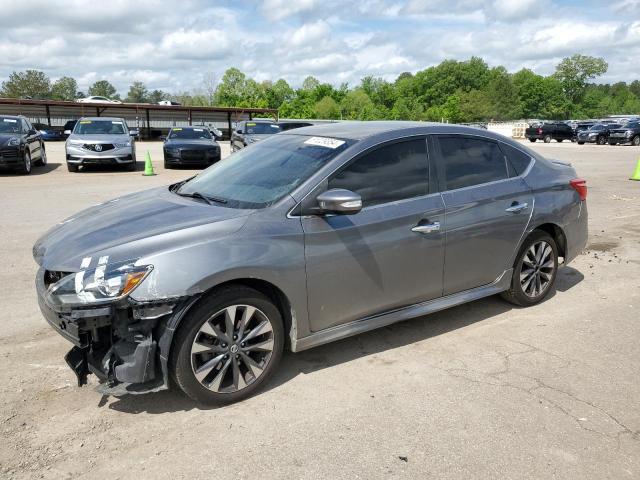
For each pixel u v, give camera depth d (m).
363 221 3.79
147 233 3.37
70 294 3.10
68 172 16.77
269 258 3.40
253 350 3.51
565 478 2.78
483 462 2.89
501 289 4.79
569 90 137.00
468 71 130.00
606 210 10.35
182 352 3.21
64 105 46.09
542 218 4.88
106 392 3.16
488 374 3.84
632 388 3.66
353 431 3.16
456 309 5.07
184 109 49.78
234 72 98.88
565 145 40.12
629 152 29.59
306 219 3.59
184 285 3.13
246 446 3.02
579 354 4.16
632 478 2.78
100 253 3.24
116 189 12.91
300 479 2.75
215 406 3.41
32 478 2.75
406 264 4.04
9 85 102.06
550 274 5.15
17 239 7.59
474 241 4.42
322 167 3.77
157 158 23.75
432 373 3.85
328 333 3.81
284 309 3.64
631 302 5.30
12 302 5.14
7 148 15.20
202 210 3.68
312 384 3.69
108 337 3.35
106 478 2.76
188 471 2.81
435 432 3.15
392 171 4.03
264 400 3.50
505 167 4.75
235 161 4.53
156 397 3.53
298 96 109.94
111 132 17.58
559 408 3.41
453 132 4.46
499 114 117.06
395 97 118.81
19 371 3.83
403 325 4.69
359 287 3.85
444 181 4.29
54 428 3.18
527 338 4.45
